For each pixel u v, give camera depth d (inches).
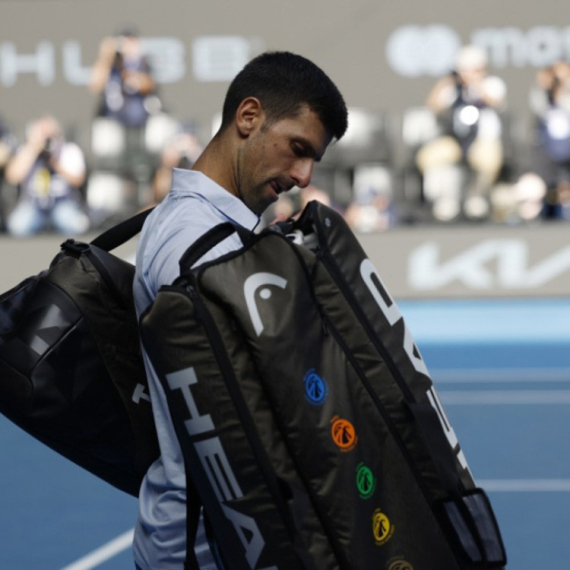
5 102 2332.7
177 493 331.6
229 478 298.2
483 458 1037.8
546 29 2285.9
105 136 2263.8
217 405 297.3
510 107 2272.4
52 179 2220.7
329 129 346.9
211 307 298.4
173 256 324.8
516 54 2284.7
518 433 1139.9
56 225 2229.3
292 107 341.7
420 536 311.0
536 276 2187.5
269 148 343.9
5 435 1182.9
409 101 2322.8
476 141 2226.9
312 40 2345.0
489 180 2229.3
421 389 320.5
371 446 308.2
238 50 2353.6
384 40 2325.3
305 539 293.4
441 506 313.0
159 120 2268.7
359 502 300.2
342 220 325.4
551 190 2229.3
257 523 297.0
